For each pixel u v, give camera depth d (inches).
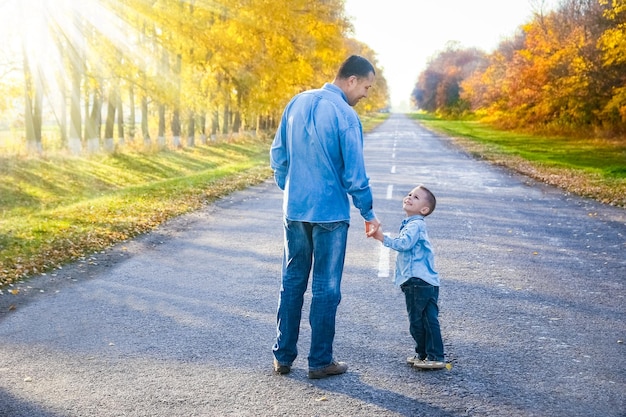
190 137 1299.2
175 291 237.3
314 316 152.3
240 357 168.1
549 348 175.3
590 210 461.7
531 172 754.8
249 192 589.9
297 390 146.0
